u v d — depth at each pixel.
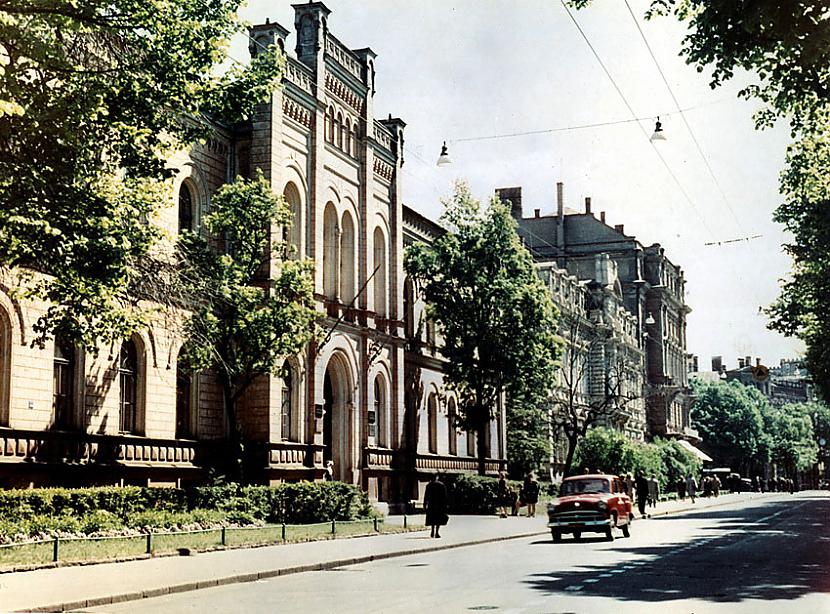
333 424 43.38
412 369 52.12
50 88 18.92
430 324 55.44
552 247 100.75
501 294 49.69
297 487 34.00
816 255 44.34
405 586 17.95
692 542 29.31
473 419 51.59
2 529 22.25
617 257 100.25
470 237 50.34
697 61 18.66
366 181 46.00
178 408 34.47
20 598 15.43
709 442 127.94
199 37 21.11
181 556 23.22
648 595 15.91
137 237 21.52
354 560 23.41
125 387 31.69
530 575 19.62
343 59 44.31
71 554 21.20
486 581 18.56
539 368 50.69
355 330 44.22
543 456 66.69
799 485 162.75
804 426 153.62
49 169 18.84
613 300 89.19
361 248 45.62
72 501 25.58
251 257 32.38
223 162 37.28
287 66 39.06
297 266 32.59
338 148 43.66
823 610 14.03
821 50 15.98
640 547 27.58
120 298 23.17
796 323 50.41
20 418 26.91
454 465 55.94
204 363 30.94
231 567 20.73
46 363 28.03
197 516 28.53
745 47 17.81
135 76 20.52
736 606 14.47
